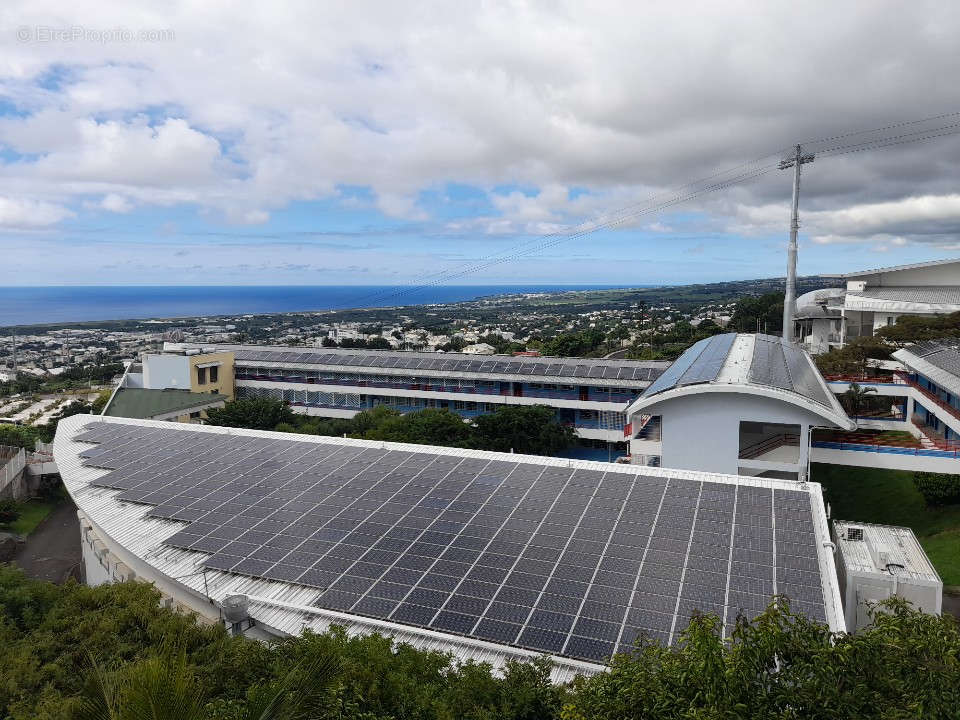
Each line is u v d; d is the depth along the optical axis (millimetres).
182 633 22719
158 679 10773
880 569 29219
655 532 29781
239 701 16812
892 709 11430
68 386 176750
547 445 69188
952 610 36688
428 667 19375
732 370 48125
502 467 38000
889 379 70062
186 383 89625
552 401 80312
